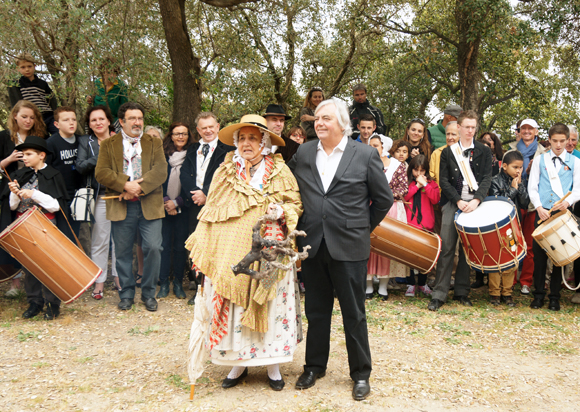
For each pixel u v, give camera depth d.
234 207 3.46
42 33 7.02
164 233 6.09
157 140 5.58
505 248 5.29
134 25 7.82
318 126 3.52
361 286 3.52
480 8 9.66
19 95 6.75
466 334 4.85
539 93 15.80
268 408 3.27
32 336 4.57
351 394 3.49
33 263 4.73
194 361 3.38
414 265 5.68
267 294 3.30
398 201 6.18
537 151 6.72
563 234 5.38
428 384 3.68
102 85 7.35
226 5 8.20
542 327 5.10
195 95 8.45
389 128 14.50
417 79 14.43
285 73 11.84
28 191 4.97
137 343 4.48
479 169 5.73
